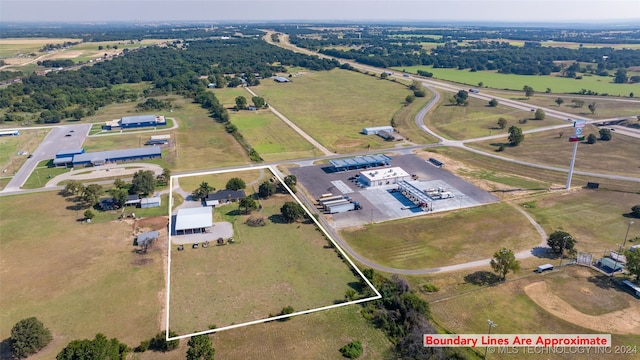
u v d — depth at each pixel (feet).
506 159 418.92
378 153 439.63
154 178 364.38
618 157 418.72
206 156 428.56
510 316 198.08
